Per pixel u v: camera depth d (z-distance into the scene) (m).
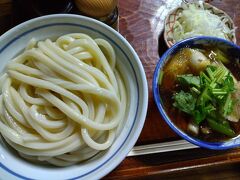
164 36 0.33
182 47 0.29
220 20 0.35
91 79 0.24
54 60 0.24
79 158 0.25
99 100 0.25
